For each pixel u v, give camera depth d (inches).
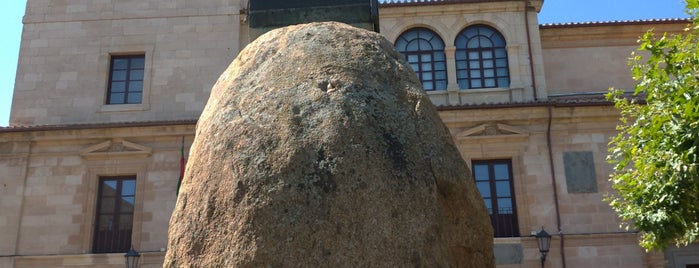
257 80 161.0
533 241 820.6
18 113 937.5
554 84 958.4
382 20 944.3
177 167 887.7
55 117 935.7
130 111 938.7
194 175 152.6
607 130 866.1
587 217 831.7
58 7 989.8
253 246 131.7
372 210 134.7
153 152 892.6
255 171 140.4
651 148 456.4
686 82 415.5
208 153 152.0
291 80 156.3
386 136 145.9
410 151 145.7
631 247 818.2
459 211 145.3
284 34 173.2
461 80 922.7
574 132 866.8
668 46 441.1
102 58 965.2
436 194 142.3
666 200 454.9
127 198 886.4
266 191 136.9
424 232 135.6
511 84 907.4
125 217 878.4
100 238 869.2
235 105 157.6
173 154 893.2
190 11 987.9
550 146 861.2
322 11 208.2
